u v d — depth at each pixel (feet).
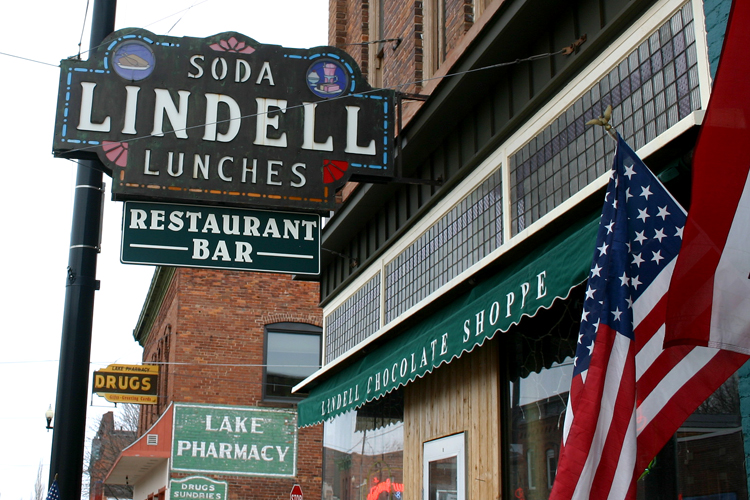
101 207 29.17
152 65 30.35
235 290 81.00
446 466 33.45
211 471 76.18
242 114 30.66
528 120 27.96
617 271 16.52
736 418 19.15
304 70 31.48
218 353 79.10
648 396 16.07
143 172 29.48
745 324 14.42
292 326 81.46
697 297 14.60
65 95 29.43
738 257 14.53
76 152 29.07
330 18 51.03
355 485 44.70
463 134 32.60
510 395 29.37
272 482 77.25
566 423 16.51
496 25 27.73
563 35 26.17
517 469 28.45
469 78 29.78
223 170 30.09
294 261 30.66
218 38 31.07
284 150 30.71
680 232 17.06
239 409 78.07
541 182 27.07
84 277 28.09
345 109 31.45
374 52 44.93
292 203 30.40
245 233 30.53
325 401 42.55
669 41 21.52
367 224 43.32
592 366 15.89
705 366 16.03
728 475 19.22
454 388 33.47
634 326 16.49
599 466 15.25
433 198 34.58
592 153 24.47
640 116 22.49
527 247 27.37
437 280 34.22
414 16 38.50
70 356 27.35
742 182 14.65
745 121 14.75
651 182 17.37
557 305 27.07
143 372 84.02
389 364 34.14
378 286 41.04
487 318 26.03
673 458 21.07
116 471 94.73
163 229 29.94
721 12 19.53
